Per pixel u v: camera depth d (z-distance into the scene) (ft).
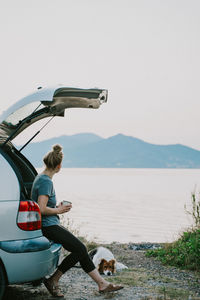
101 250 22.02
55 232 14.56
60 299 14.93
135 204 101.24
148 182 281.74
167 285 17.85
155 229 55.26
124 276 19.75
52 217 14.73
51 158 14.71
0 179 12.87
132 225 59.77
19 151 17.21
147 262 24.30
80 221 62.95
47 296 15.26
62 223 33.19
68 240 14.66
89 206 94.63
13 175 13.03
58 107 15.90
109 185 226.58
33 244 12.71
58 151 14.93
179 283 18.31
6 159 13.17
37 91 13.61
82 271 20.76
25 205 12.84
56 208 14.49
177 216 73.10
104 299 15.06
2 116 13.47
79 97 15.07
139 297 15.44
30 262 12.62
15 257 12.46
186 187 195.62
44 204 14.21
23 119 15.12
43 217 14.57
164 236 48.32
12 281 12.51
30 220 12.86
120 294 15.89
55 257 13.78
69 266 14.94
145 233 51.06
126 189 179.42
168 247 26.76
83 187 197.47
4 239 12.49
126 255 27.12
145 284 17.88
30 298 14.94
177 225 59.98
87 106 16.10
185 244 25.02
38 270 12.82
